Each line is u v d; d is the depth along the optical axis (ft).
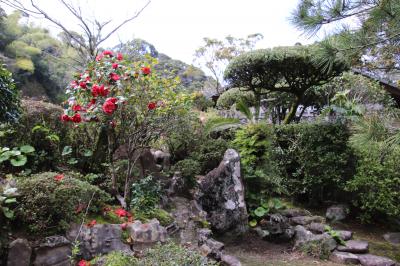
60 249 7.28
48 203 7.42
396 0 8.26
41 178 7.94
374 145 9.66
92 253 7.79
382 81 22.90
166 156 15.10
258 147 15.10
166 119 10.90
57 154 10.78
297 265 10.84
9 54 36.40
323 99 24.20
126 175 10.98
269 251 11.94
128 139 10.44
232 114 26.55
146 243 8.63
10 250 6.58
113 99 8.97
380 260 11.21
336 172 15.48
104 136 11.54
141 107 10.02
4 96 8.70
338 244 12.41
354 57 10.23
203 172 15.70
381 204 14.30
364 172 14.75
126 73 9.55
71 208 7.87
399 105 24.99
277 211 14.20
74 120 9.49
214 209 12.03
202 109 30.60
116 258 6.91
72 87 9.95
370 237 14.14
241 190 12.51
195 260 6.98
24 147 9.75
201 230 10.85
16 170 9.97
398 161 14.37
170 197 12.37
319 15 9.32
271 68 18.30
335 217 15.29
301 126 16.96
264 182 14.10
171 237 10.28
